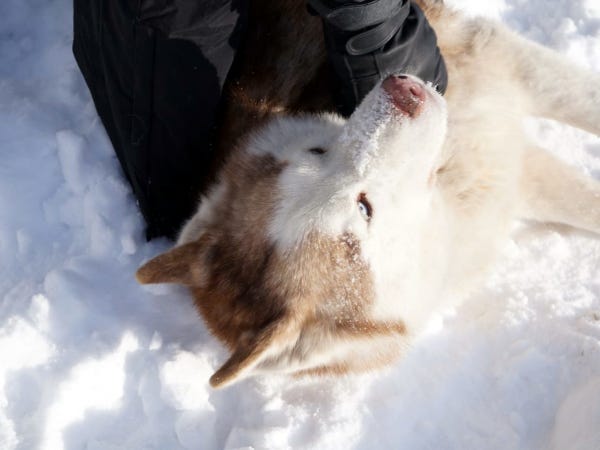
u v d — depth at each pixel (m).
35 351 0.75
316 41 0.74
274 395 0.76
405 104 0.61
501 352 0.79
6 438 0.72
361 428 0.74
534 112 0.80
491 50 0.76
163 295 0.79
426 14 0.76
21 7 0.96
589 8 1.02
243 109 0.74
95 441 0.73
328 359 0.67
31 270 0.80
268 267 0.64
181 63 0.69
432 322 0.80
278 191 0.64
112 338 0.76
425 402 0.76
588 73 0.77
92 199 0.82
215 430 0.75
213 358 0.77
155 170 0.76
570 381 0.76
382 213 0.62
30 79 0.93
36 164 0.85
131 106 0.73
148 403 0.75
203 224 0.70
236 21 0.70
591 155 0.94
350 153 0.62
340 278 0.63
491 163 0.74
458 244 0.74
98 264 0.80
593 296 0.83
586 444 0.69
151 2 0.67
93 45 0.77
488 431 0.75
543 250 0.86
